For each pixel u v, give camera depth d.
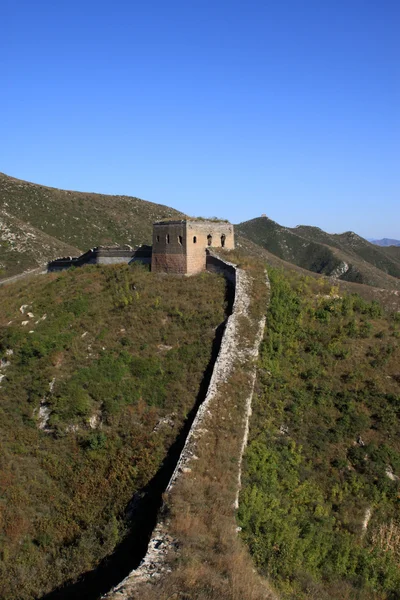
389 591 15.33
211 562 12.22
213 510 14.25
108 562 14.32
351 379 22.08
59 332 26.52
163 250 30.42
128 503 16.73
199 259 30.22
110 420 20.75
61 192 110.81
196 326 24.89
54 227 95.69
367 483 18.59
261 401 20.30
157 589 10.79
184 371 22.12
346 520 17.20
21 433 21.42
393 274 148.25
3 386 24.14
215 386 19.83
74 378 22.97
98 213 105.56
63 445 20.61
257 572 13.07
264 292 25.80
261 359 21.92
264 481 17.03
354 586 15.13
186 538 12.91
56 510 18.02
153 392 21.53
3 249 73.38
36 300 30.88
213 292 27.20
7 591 14.92
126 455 18.95
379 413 20.80
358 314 26.67
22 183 108.50
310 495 17.77
